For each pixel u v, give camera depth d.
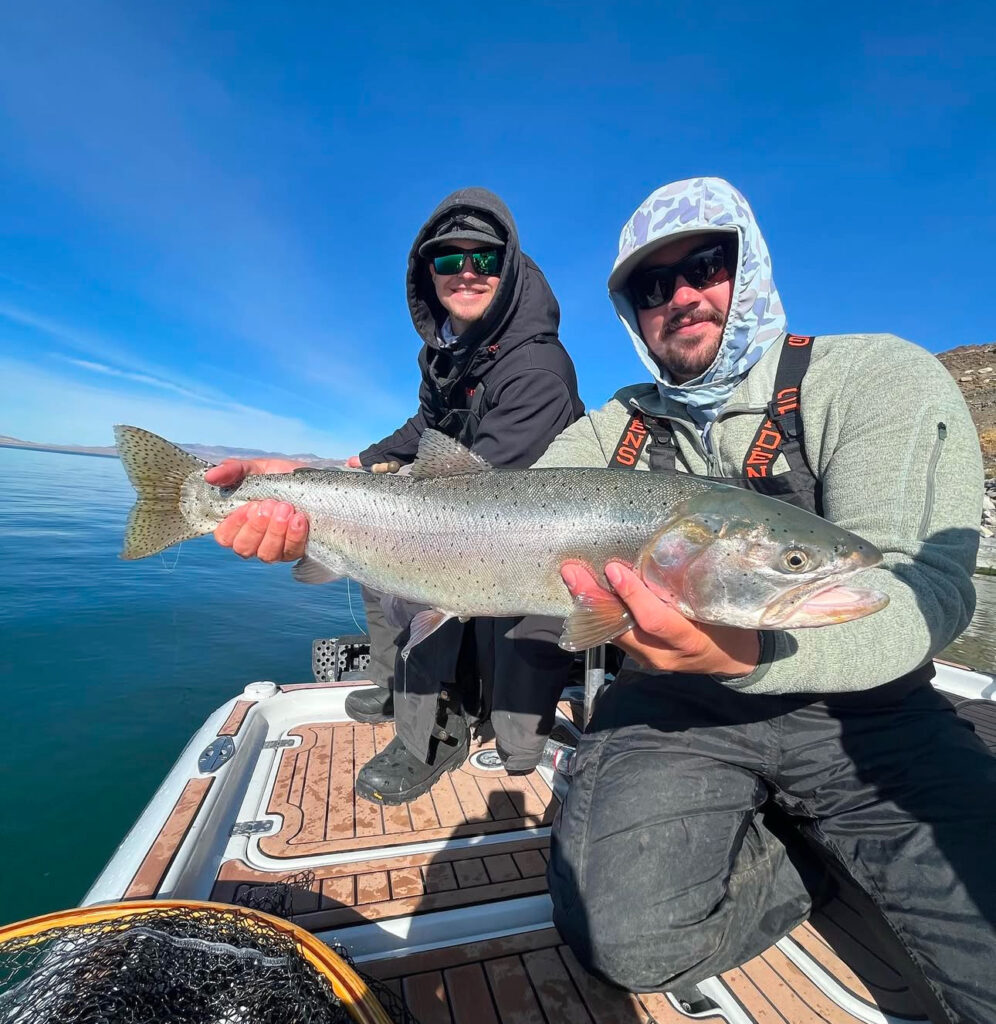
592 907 0.51
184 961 0.37
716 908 0.52
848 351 0.62
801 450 0.63
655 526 0.62
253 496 0.83
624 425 0.81
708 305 0.68
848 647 0.48
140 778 1.06
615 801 0.57
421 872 0.64
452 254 0.96
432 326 1.11
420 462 0.76
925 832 0.48
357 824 0.72
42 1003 0.35
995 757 0.51
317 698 1.01
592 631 0.56
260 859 0.65
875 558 0.51
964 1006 0.42
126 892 0.52
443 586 0.73
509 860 0.67
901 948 0.50
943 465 0.51
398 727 0.80
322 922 0.56
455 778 0.84
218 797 0.70
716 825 0.55
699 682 0.62
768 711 0.57
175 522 0.85
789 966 0.55
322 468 0.82
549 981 0.52
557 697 0.80
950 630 0.47
